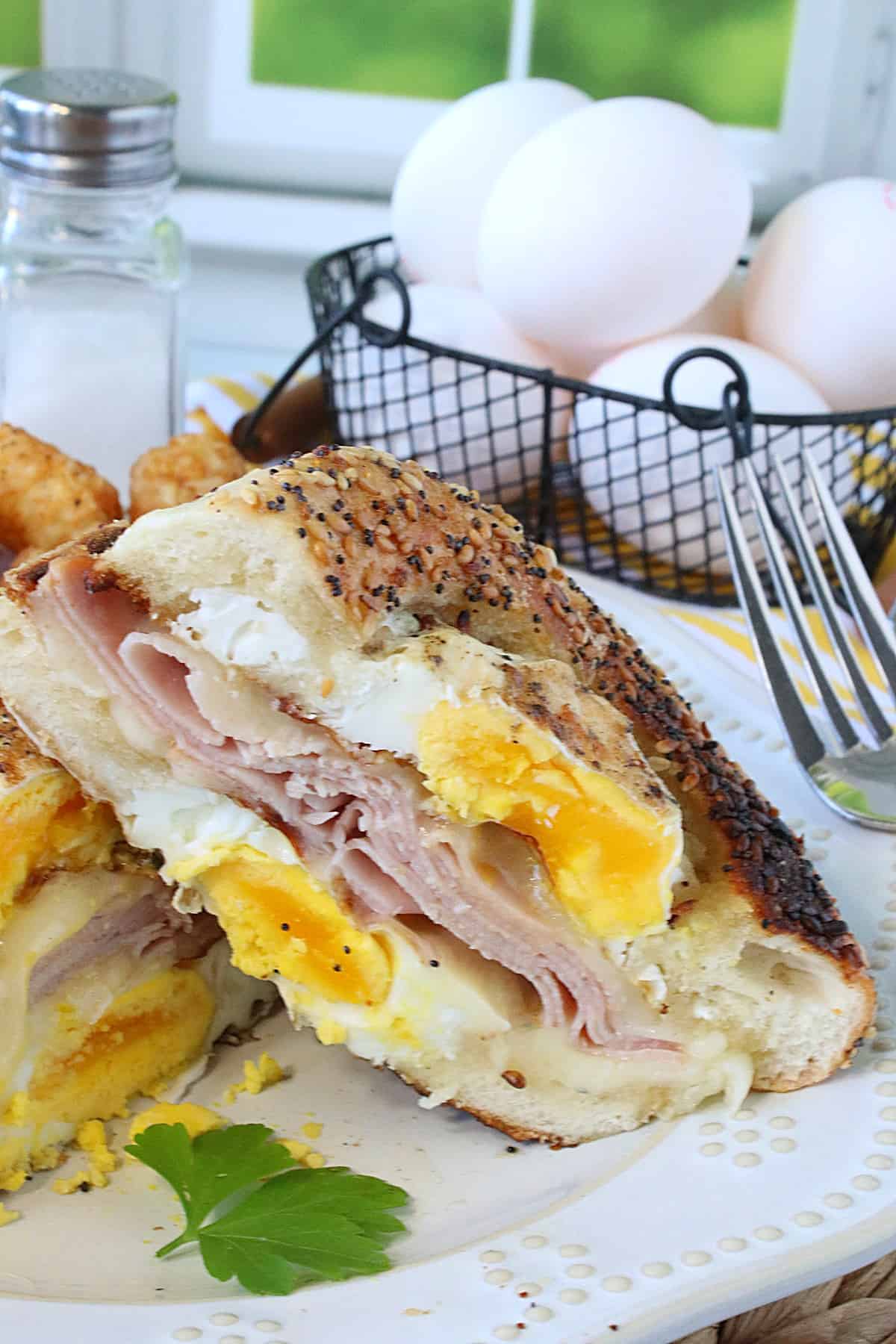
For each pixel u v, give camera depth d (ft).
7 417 1.47
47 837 0.99
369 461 0.98
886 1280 0.93
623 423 1.36
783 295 1.41
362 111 1.97
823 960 0.95
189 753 0.97
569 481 1.46
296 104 1.97
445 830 0.96
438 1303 0.86
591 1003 0.97
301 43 1.94
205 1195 0.93
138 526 0.94
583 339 1.40
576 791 0.93
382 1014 1.00
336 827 0.98
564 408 1.40
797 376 1.38
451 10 1.92
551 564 1.03
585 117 1.39
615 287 1.37
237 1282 0.90
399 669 0.94
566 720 0.94
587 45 1.93
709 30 1.91
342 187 2.01
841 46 1.91
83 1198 0.95
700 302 1.40
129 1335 0.85
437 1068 1.00
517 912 0.96
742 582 1.21
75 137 1.40
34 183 1.42
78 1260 0.91
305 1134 0.99
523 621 0.99
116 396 1.46
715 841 0.98
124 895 1.01
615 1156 0.97
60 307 1.46
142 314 1.47
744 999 0.97
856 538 1.44
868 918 1.04
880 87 1.93
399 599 0.95
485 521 1.00
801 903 0.97
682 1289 0.85
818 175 1.98
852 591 1.22
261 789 0.97
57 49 1.95
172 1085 1.02
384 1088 1.02
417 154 1.52
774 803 1.13
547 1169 0.97
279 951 1.01
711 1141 0.94
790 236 1.42
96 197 1.44
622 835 0.94
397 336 1.35
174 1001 1.03
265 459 1.53
